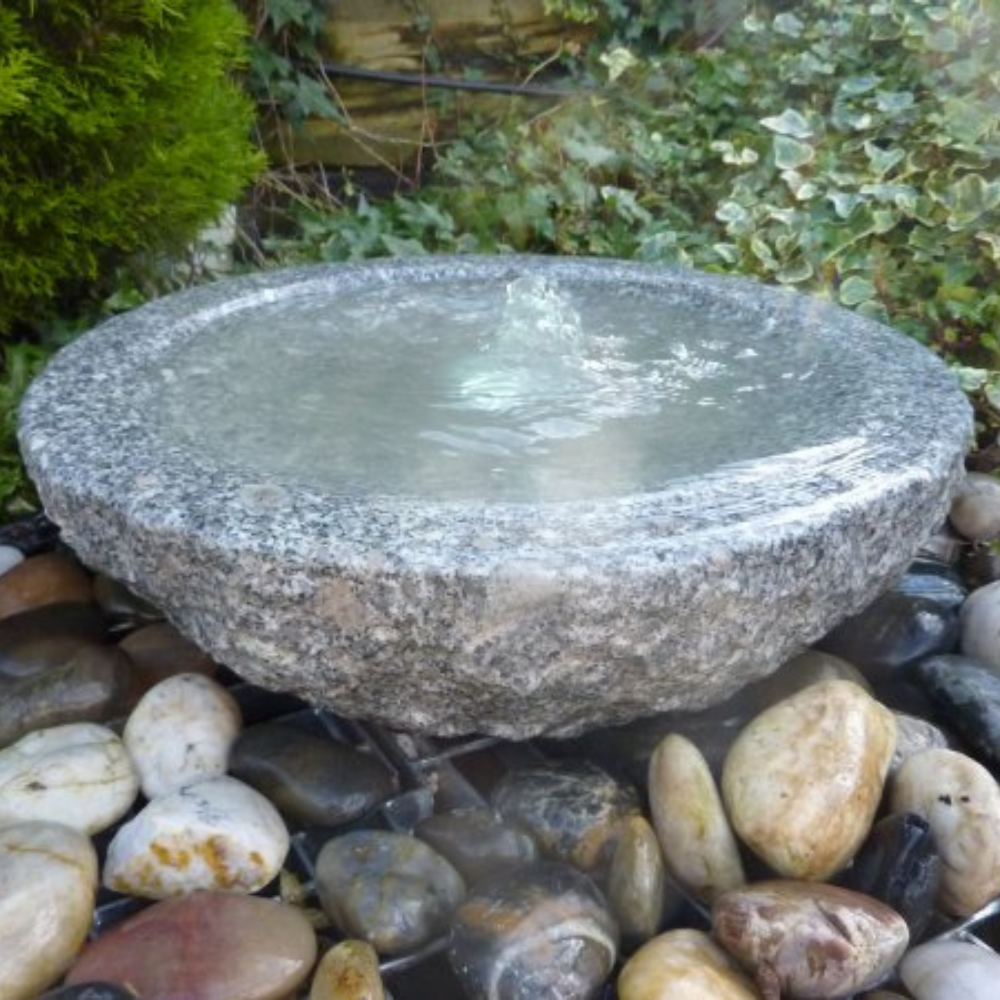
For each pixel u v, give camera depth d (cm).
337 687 151
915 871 155
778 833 157
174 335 212
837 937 143
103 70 248
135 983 140
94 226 261
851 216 338
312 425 179
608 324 234
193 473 156
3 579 229
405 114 395
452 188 386
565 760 180
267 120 381
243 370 202
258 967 143
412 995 153
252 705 201
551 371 206
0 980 141
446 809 181
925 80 360
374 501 149
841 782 157
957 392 188
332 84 387
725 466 163
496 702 150
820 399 191
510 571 134
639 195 383
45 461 162
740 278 254
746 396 195
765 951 143
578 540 140
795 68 378
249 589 142
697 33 404
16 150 245
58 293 287
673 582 138
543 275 259
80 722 191
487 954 144
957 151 344
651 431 180
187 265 342
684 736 180
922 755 171
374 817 178
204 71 268
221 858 159
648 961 142
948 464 167
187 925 148
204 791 167
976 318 311
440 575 135
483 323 232
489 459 169
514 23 395
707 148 384
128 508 149
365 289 251
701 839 160
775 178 364
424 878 156
